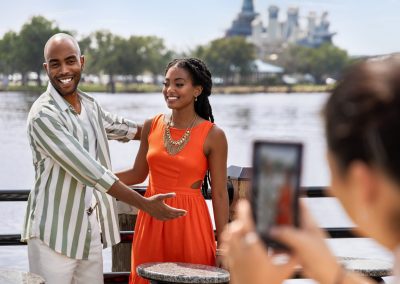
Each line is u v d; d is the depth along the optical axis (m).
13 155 26.50
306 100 90.69
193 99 3.89
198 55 94.62
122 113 57.31
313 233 0.98
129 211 4.34
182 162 3.82
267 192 0.97
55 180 3.74
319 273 0.99
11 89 58.62
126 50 78.38
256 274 0.96
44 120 3.68
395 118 0.90
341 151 0.93
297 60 99.88
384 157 0.91
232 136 42.84
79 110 3.85
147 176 4.09
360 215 0.94
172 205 3.82
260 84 97.44
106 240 3.89
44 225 3.72
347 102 0.93
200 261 3.82
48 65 3.76
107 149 3.93
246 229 0.97
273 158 0.96
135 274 3.95
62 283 3.76
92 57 78.12
